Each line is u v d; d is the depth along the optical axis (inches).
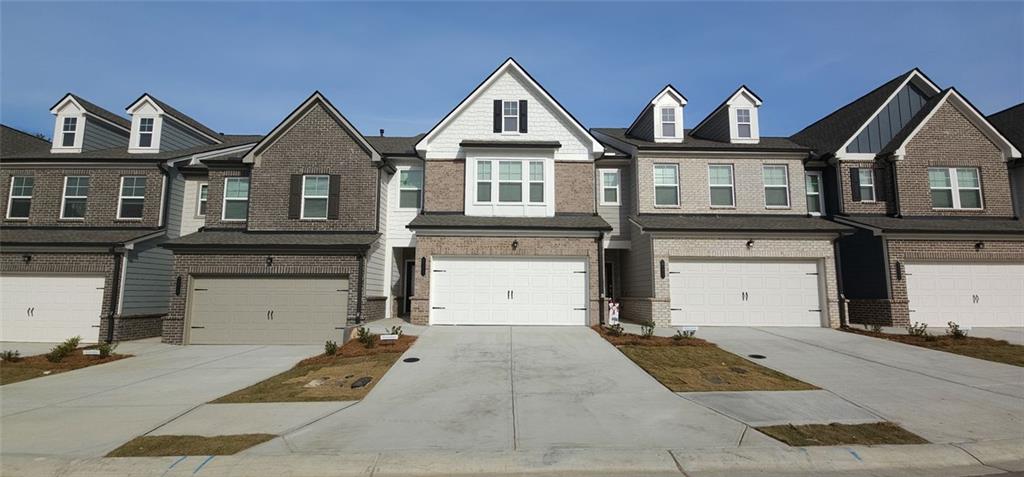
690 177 740.7
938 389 358.0
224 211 692.1
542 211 700.7
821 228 655.8
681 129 791.7
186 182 775.1
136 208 725.9
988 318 653.3
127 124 844.0
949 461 238.4
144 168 730.8
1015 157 719.7
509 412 306.8
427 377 390.9
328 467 228.8
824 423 285.0
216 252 619.5
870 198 737.6
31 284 655.8
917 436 265.1
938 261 662.5
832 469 230.1
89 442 261.4
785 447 247.8
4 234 687.7
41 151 803.4
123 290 651.5
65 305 649.6
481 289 640.4
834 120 871.7
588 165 724.7
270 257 618.8
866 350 496.4
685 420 290.0
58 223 718.5
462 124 732.7
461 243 643.5
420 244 642.2
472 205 701.9
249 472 224.8
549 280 644.1
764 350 494.0
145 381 404.2
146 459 235.3
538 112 738.2
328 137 690.8
